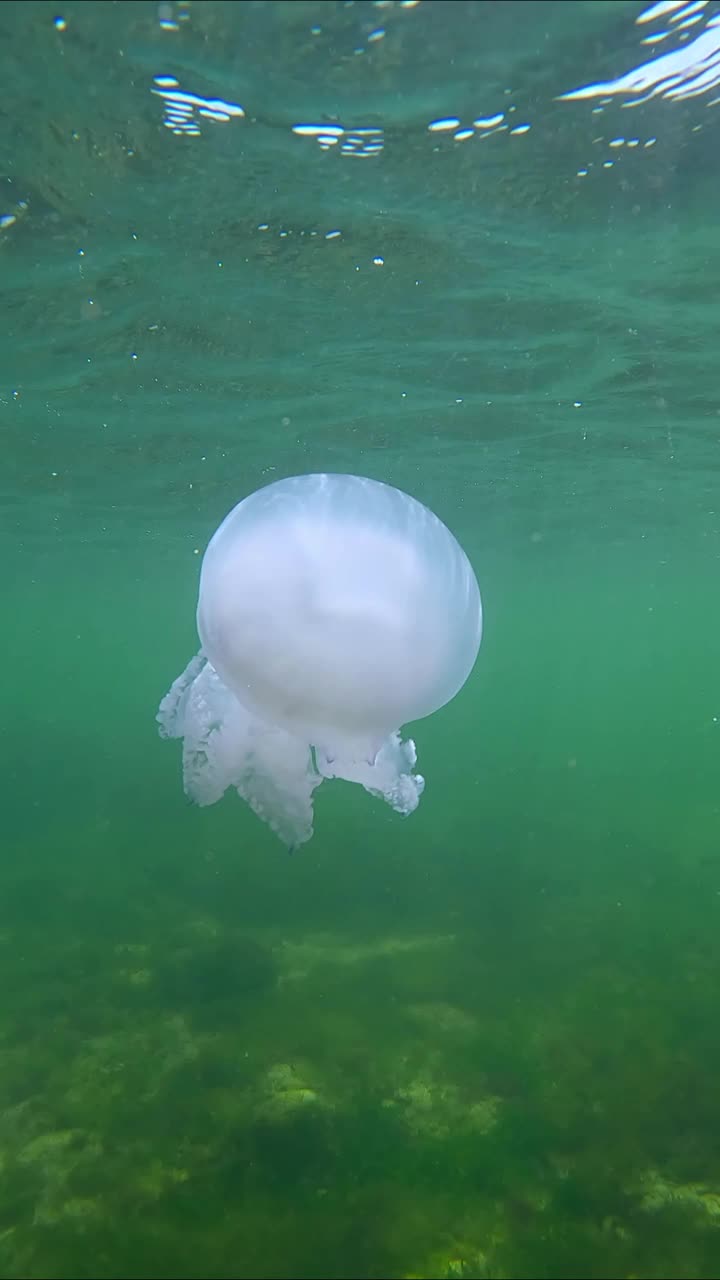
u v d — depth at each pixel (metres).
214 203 6.29
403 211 6.41
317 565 2.45
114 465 14.09
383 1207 5.14
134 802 21.00
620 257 7.11
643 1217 5.07
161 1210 5.13
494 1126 6.04
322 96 5.14
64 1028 7.86
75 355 9.21
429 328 8.59
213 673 2.85
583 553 24.75
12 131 5.48
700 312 8.20
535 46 4.74
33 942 10.62
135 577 29.91
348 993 8.66
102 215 6.45
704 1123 6.12
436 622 2.59
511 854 15.52
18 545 22.83
